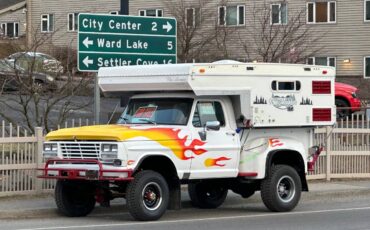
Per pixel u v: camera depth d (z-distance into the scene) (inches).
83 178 653.3
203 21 1958.7
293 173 761.6
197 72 687.7
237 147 722.2
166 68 701.3
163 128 679.7
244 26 2246.6
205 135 697.6
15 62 943.7
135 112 737.0
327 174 1025.5
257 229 634.2
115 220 692.1
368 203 848.3
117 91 753.6
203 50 1836.9
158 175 671.8
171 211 770.8
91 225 653.9
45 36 1775.3
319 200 874.1
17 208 727.7
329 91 797.9
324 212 759.1
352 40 2231.8
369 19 2215.8
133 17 880.9
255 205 825.5
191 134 688.4
